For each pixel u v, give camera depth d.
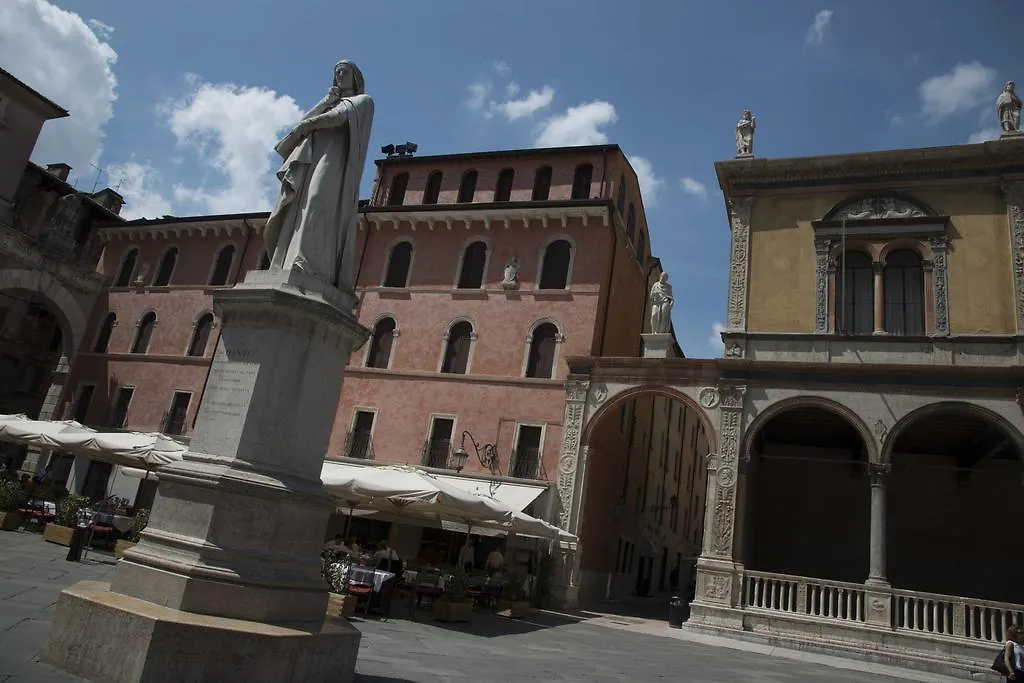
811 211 23.08
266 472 6.06
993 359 19.77
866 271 22.28
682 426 47.81
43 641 6.00
